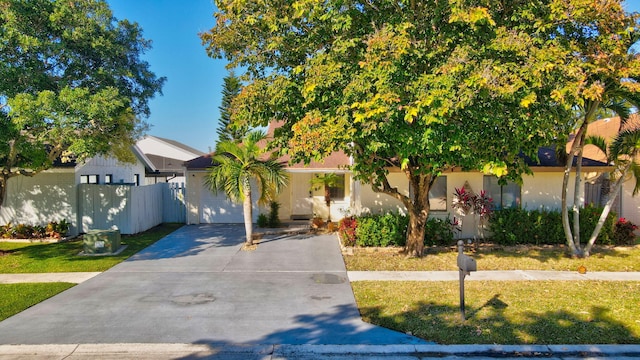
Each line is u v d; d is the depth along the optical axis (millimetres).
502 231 12805
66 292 8242
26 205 15023
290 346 5766
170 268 10195
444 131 7781
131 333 6188
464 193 12461
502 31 7578
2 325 6508
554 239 12828
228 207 17734
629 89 8531
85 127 9984
